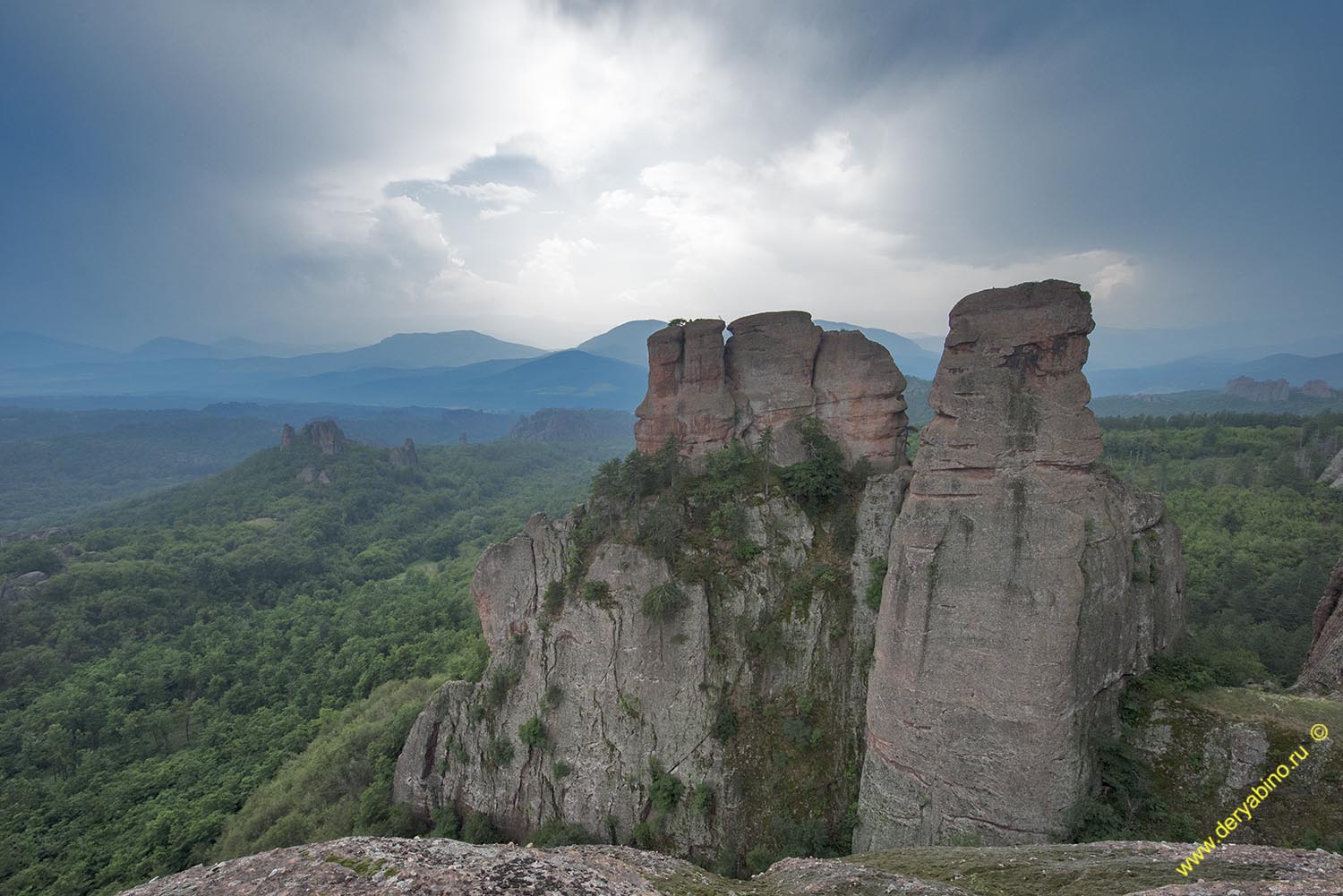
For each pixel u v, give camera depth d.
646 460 50.91
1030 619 32.25
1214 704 34.53
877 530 42.97
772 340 51.81
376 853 22.05
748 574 44.06
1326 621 46.97
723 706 41.78
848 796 39.19
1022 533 33.06
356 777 54.53
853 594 43.22
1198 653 38.56
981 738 33.09
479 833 45.12
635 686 43.25
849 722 41.00
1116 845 26.41
